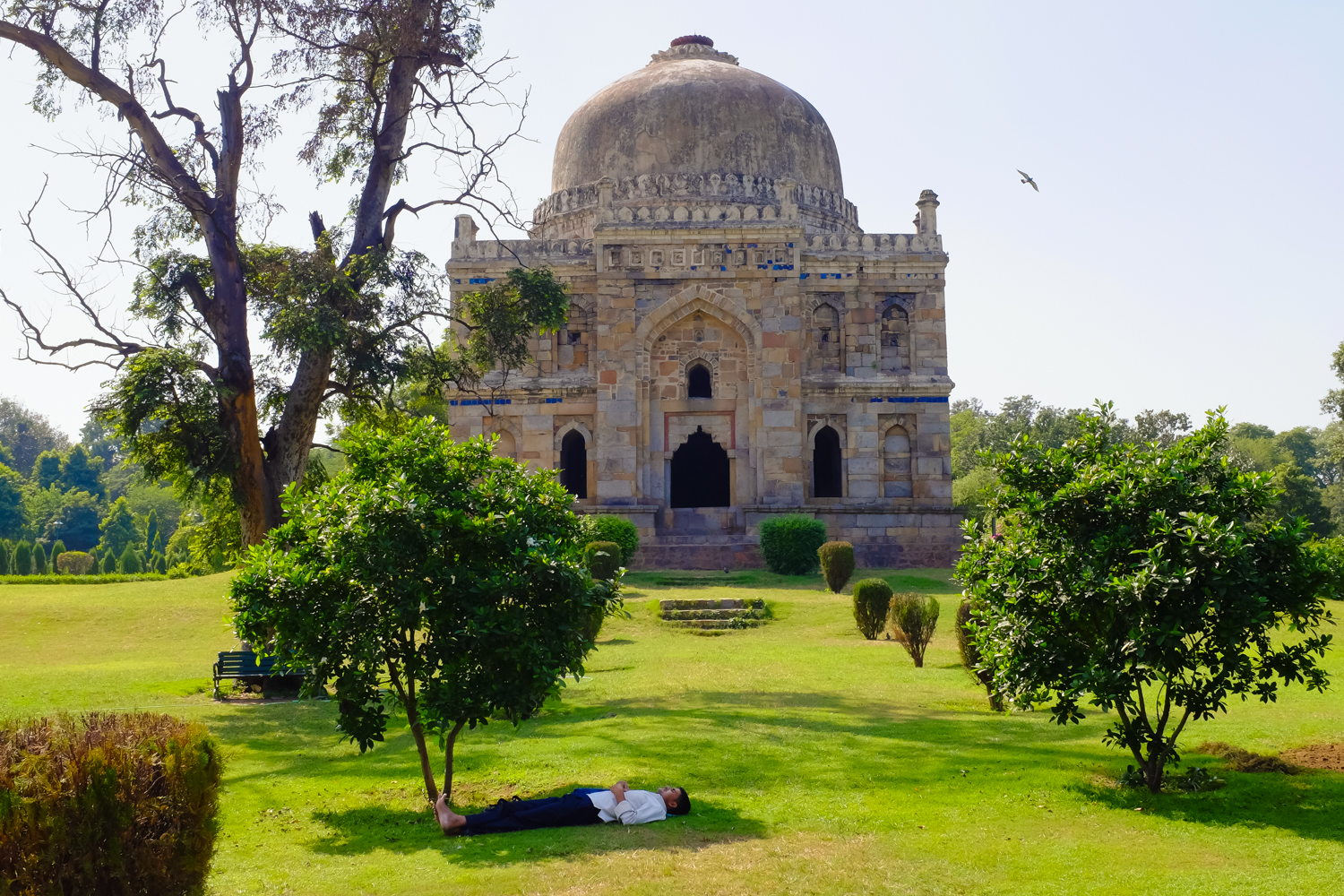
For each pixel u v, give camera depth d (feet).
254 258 62.85
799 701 46.26
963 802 28.66
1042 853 24.35
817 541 97.86
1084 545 30.12
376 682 29.71
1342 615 67.51
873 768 32.68
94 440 371.76
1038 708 42.83
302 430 60.90
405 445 30.50
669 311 106.42
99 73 59.16
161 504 312.91
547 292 67.21
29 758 18.25
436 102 66.95
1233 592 27.58
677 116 118.01
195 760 20.06
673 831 26.30
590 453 107.34
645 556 102.17
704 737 37.50
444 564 28.48
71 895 18.06
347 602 28.73
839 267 110.11
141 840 18.98
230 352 57.77
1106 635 29.14
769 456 105.50
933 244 110.93
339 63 67.26
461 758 36.29
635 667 57.62
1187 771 30.58
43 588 89.45
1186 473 30.01
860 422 109.29
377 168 64.80
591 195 118.32
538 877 22.90
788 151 120.26
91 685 55.62
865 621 68.13
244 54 60.90
